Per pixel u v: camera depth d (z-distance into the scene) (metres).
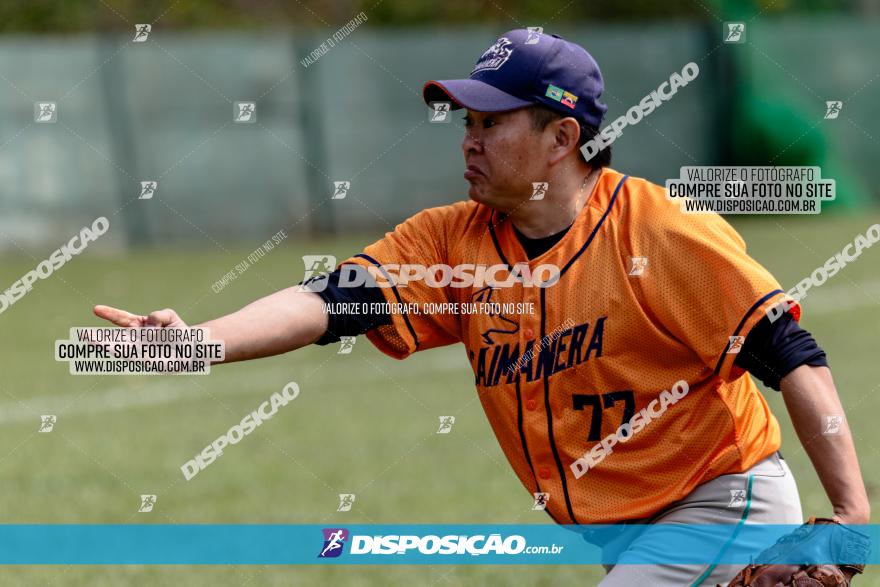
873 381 32.41
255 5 78.44
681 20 79.00
